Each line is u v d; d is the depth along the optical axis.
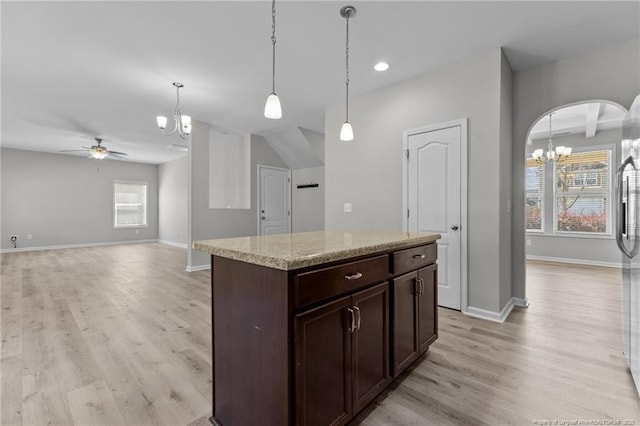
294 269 1.14
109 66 3.12
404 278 1.81
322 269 1.26
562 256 5.89
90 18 2.33
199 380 1.84
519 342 2.35
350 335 1.41
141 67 3.15
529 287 3.99
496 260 2.82
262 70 3.23
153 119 4.92
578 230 5.78
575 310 3.10
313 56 2.95
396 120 3.53
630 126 1.86
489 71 2.86
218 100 4.11
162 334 2.50
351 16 2.34
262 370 1.24
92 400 1.64
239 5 2.20
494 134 2.83
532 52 2.88
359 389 1.46
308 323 1.20
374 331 1.56
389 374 1.68
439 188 3.18
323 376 1.27
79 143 6.65
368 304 1.52
